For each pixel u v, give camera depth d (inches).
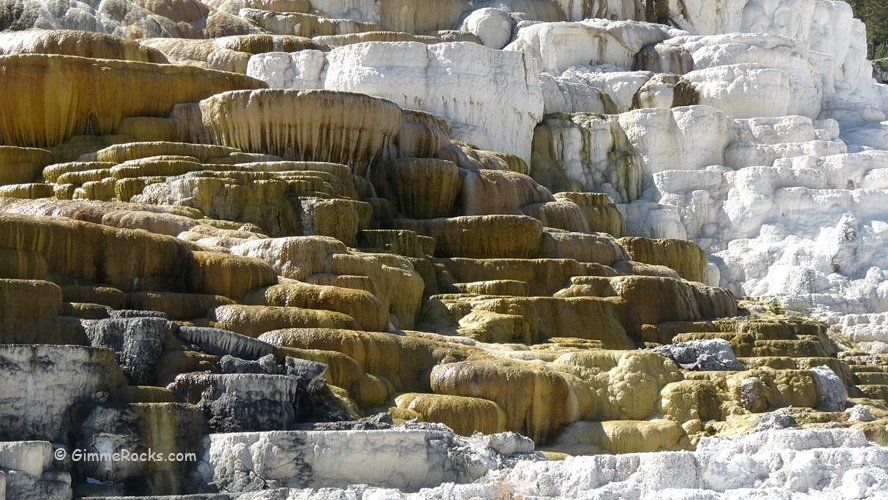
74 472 729.0
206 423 796.6
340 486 762.8
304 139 1672.0
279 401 824.9
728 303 1619.1
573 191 2187.5
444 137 1828.2
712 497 740.0
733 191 2228.1
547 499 733.3
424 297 1370.6
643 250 1833.2
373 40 2423.7
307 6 2610.7
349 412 914.7
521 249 1593.3
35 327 854.5
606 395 1124.5
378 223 1600.6
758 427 1088.8
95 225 1049.5
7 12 2185.0
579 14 2878.9
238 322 1023.0
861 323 1888.5
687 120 2304.4
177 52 2130.9
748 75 2455.7
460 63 2073.1
